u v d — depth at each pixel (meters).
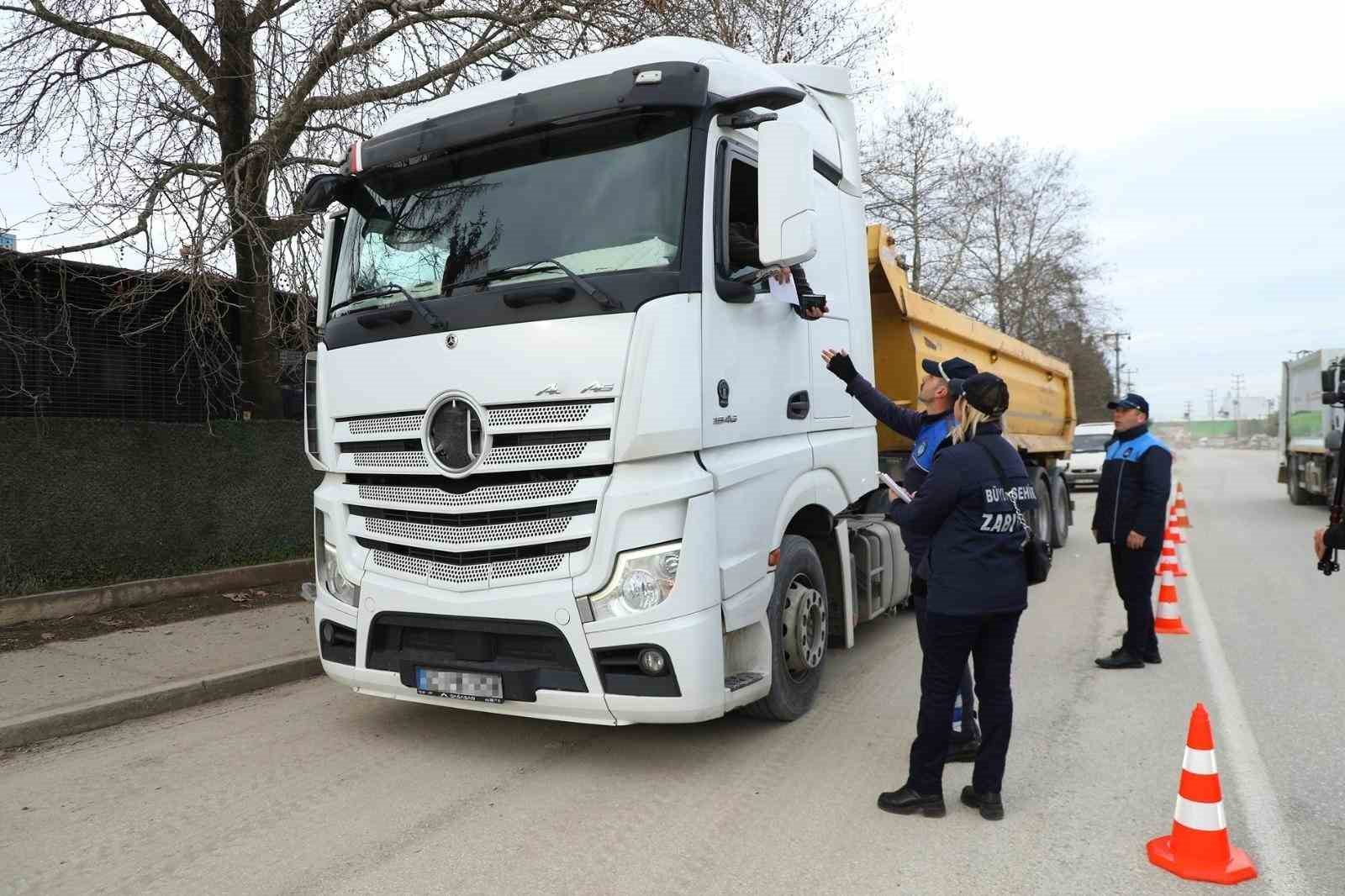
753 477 4.46
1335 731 5.04
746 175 4.55
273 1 8.36
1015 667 6.55
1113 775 4.42
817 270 5.38
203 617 7.40
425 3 8.84
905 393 7.72
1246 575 10.69
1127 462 6.45
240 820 3.92
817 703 5.56
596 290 3.91
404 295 4.34
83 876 3.42
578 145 4.33
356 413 4.48
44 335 7.87
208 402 8.53
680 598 3.92
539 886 3.32
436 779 4.36
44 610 6.92
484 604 4.10
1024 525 3.84
